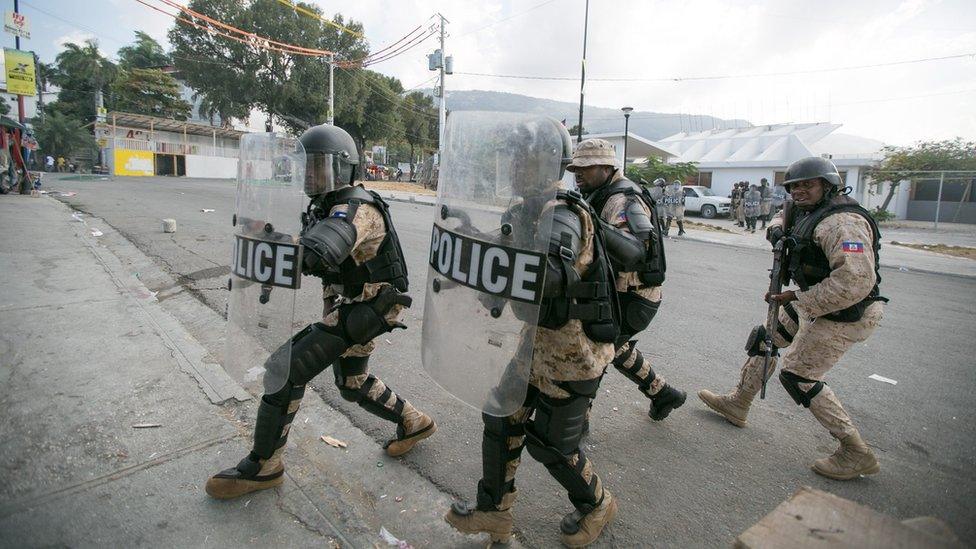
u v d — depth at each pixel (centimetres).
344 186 228
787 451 300
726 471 278
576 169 280
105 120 3694
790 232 281
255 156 217
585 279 185
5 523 208
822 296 252
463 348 184
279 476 237
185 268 638
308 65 3625
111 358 370
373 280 224
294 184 206
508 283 170
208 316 473
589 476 206
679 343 489
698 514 242
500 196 172
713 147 3372
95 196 1454
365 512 233
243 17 3519
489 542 212
